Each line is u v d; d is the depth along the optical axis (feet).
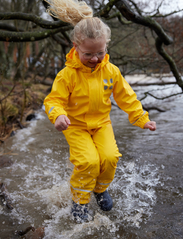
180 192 7.37
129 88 7.25
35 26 22.45
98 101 6.70
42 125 15.31
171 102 21.01
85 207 6.64
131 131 13.53
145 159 9.71
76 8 6.47
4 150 11.14
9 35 11.68
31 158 10.19
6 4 35.78
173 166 8.96
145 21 13.42
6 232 6.01
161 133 12.81
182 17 21.26
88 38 5.87
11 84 24.09
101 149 6.61
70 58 6.66
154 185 7.85
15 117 15.88
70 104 6.88
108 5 11.75
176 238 5.62
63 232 6.01
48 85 30.68
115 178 8.40
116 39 26.91
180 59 21.43
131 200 7.20
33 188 7.94
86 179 6.35
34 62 31.96
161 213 6.53
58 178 8.54
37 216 6.63
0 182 8.22
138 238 5.71
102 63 6.62
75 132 6.80
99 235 5.88
